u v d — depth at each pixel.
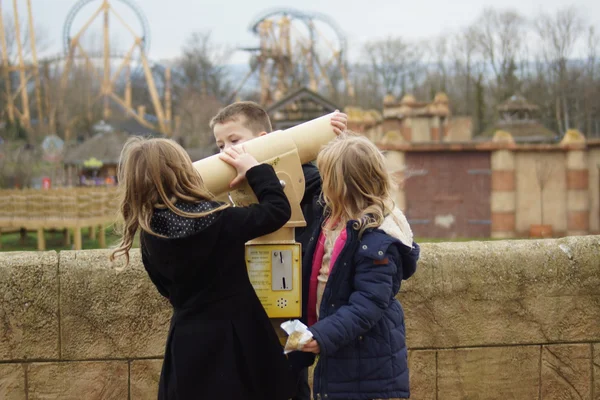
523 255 3.37
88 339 3.10
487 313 3.33
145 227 2.20
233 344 2.27
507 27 70.25
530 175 19.17
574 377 3.38
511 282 3.33
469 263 3.32
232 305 2.30
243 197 2.51
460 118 45.16
